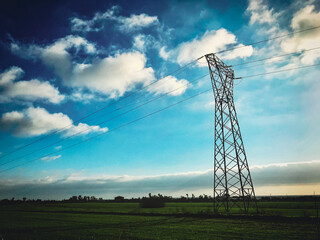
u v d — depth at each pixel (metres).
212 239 22.73
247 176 37.97
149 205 107.81
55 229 34.25
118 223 40.44
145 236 25.75
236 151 38.41
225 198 40.16
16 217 59.19
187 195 186.50
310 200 114.38
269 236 22.81
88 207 111.94
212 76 42.62
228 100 41.53
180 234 26.16
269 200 131.12
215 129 41.31
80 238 25.91
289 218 32.62
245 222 32.75
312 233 23.58
